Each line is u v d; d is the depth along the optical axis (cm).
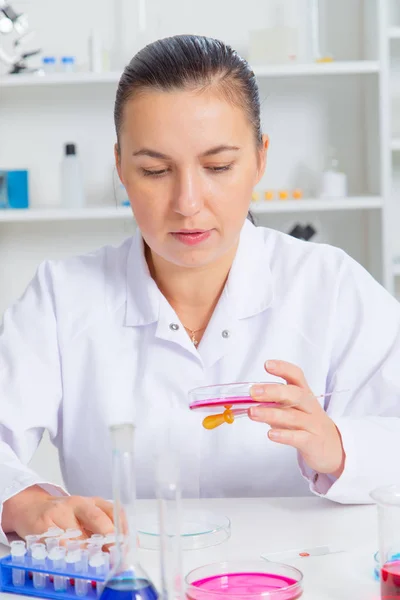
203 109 148
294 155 418
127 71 156
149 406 179
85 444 183
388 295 193
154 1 412
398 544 102
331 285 189
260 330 185
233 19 412
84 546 119
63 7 412
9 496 143
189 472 179
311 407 144
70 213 388
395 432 156
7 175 396
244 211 158
